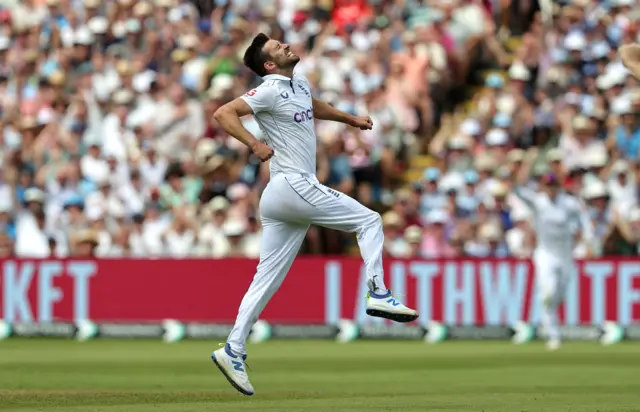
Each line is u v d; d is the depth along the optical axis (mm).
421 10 70875
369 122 30703
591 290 56656
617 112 62312
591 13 68375
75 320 58531
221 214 59250
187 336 58062
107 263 58469
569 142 62875
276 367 44250
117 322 58531
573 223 52781
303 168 28969
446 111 69625
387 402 30438
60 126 66312
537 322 57031
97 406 29234
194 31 69125
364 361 46812
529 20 74375
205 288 58094
